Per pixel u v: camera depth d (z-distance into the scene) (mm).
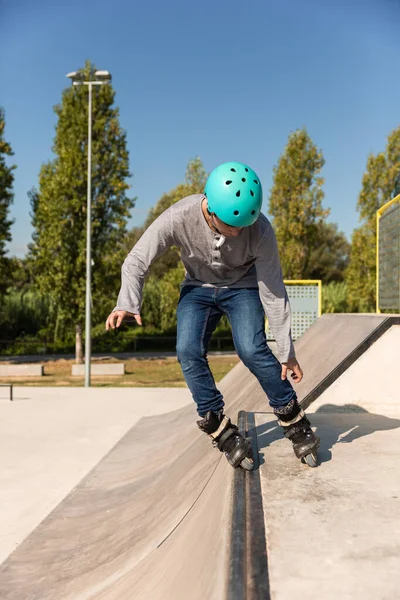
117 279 22109
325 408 4070
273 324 2543
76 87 21797
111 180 21672
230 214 2217
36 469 5004
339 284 32531
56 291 21281
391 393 4031
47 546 3242
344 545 1780
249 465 2533
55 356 25828
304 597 1462
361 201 24094
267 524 1948
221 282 2592
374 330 4082
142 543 2777
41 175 22531
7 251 22031
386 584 1530
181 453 4172
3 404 8633
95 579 2613
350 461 2721
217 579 1646
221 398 2584
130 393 9922
